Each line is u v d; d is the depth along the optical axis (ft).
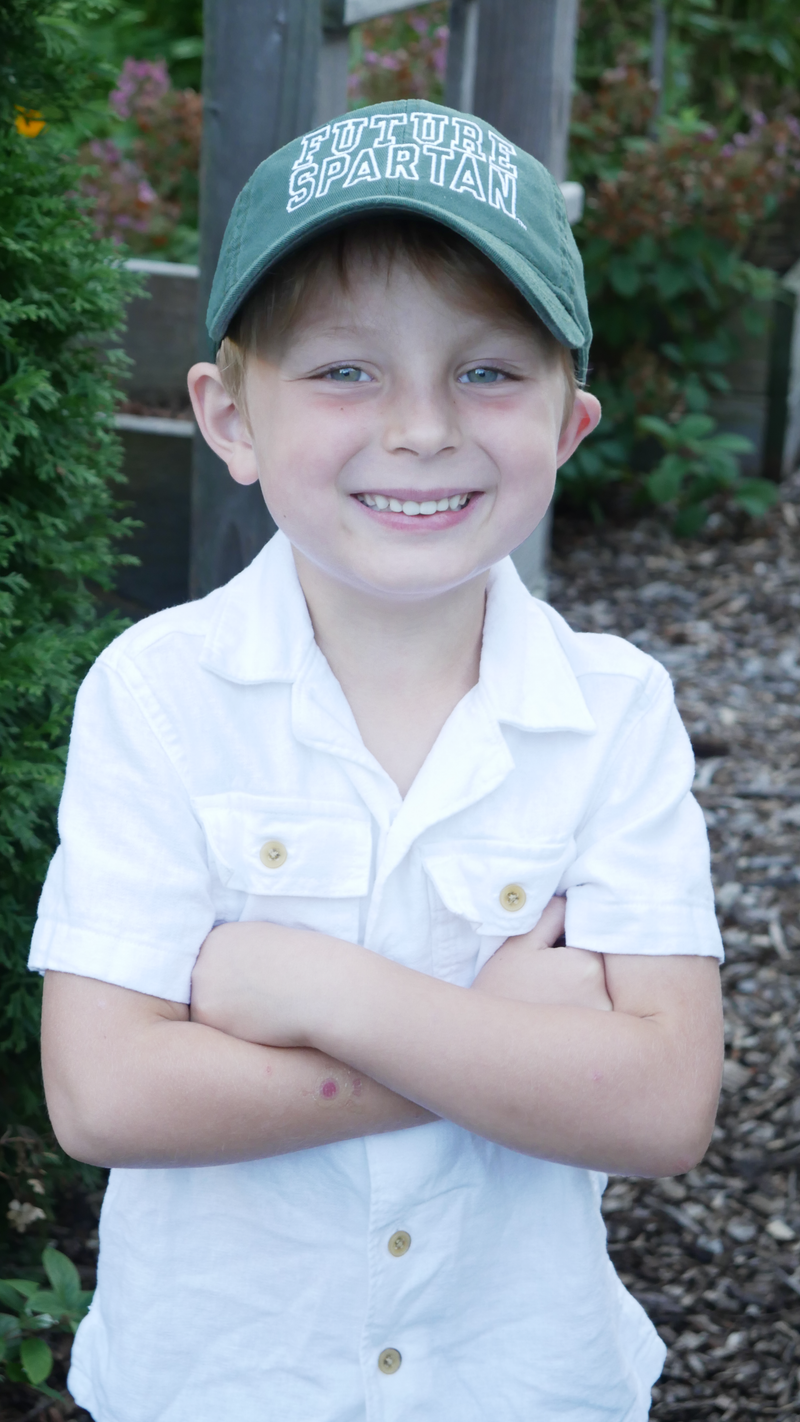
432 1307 3.70
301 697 3.59
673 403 16.24
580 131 16.01
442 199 3.12
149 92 15.75
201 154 7.62
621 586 14.96
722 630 14.08
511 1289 3.84
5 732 5.53
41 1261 6.23
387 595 3.38
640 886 3.67
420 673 3.67
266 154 7.36
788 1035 8.50
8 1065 5.97
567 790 3.71
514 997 3.63
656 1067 3.47
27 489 5.73
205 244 7.73
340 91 7.56
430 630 3.61
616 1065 3.42
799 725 12.37
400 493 3.23
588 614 14.32
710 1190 7.39
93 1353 3.98
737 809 10.96
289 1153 3.58
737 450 15.51
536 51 10.65
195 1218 3.70
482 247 3.04
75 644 5.69
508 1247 3.82
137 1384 3.79
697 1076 3.54
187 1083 3.34
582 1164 3.47
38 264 5.44
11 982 5.79
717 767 11.61
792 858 10.27
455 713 3.67
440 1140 3.60
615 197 15.20
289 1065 3.39
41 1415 5.70
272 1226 3.67
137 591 10.48
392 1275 3.62
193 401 3.76
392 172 3.12
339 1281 3.67
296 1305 3.69
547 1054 3.36
